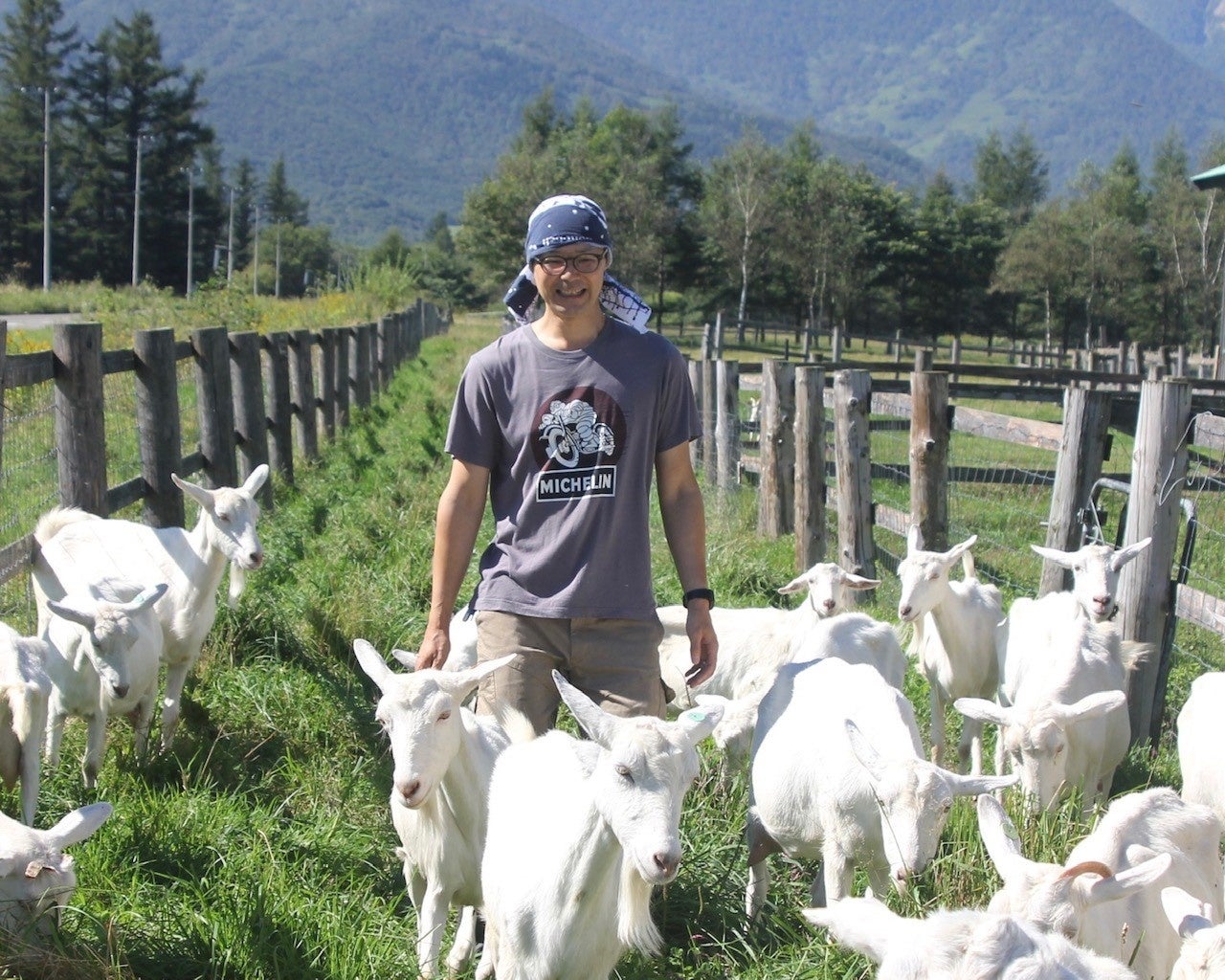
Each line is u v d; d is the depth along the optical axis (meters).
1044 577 7.66
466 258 85.94
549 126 88.50
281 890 4.52
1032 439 8.66
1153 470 6.63
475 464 4.41
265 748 6.18
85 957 3.97
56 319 26.83
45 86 73.00
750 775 5.22
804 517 9.84
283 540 9.55
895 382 13.84
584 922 3.74
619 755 3.50
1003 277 59.19
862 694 4.95
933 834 4.11
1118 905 3.88
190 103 75.94
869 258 66.00
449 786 4.32
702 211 69.88
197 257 75.06
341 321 24.05
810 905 5.05
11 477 7.67
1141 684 6.66
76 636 5.55
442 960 4.61
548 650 4.42
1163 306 58.91
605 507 4.32
